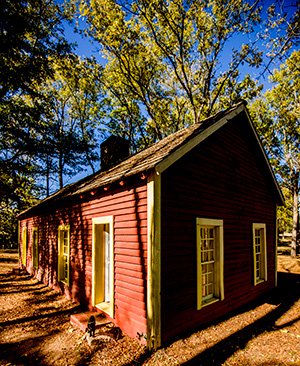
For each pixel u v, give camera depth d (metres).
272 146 18.33
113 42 13.08
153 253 3.74
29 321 5.23
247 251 6.66
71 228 7.22
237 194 6.45
